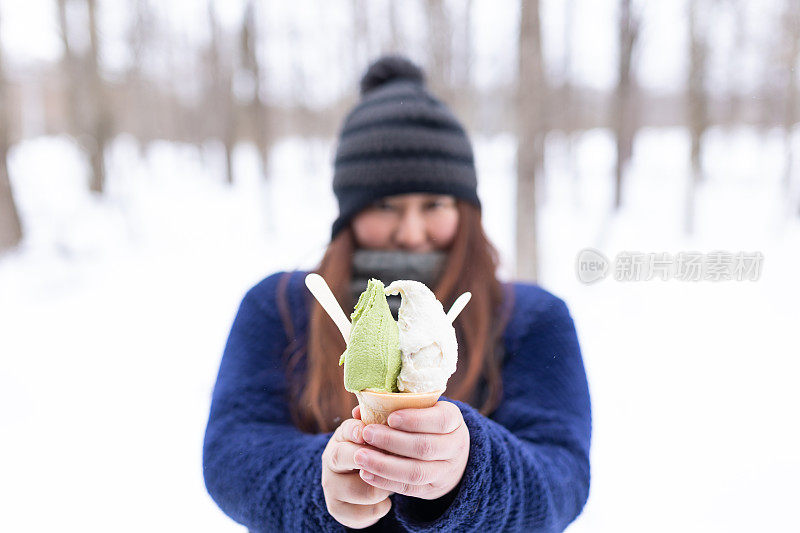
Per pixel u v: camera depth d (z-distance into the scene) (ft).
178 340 18.11
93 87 34.47
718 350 15.71
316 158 50.37
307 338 5.03
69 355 16.92
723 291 19.65
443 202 5.26
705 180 37.88
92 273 25.93
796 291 19.02
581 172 44.96
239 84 33.58
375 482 2.95
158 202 43.24
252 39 32.32
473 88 23.32
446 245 5.34
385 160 5.07
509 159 45.39
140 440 12.46
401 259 5.14
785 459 10.94
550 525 3.73
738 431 12.14
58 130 61.98
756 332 16.31
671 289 20.06
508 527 3.59
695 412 13.04
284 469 3.91
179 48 39.68
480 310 4.97
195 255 29.30
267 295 5.38
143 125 50.31
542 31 17.74
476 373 4.78
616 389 14.24
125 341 17.94
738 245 24.52
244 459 4.18
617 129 29.17
